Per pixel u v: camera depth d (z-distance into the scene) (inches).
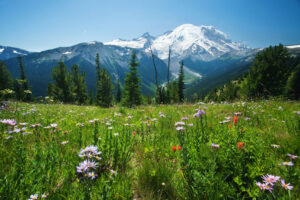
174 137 137.8
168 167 88.3
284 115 214.7
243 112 234.8
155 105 477.1
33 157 90.7
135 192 78.5
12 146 99.7
